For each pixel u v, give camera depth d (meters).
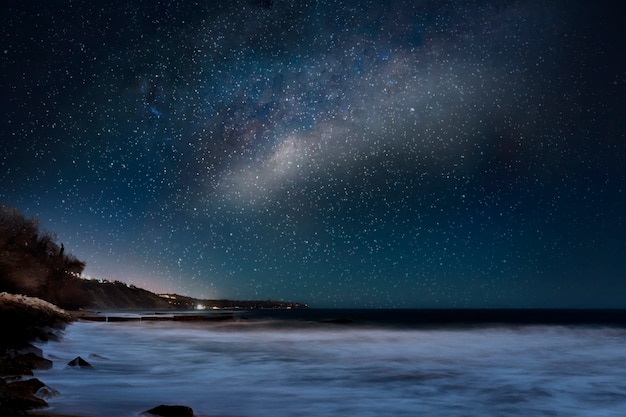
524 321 49.62
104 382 9.69
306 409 8.14
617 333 27.42
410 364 14.22
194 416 6.84
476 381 11.28
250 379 11.30
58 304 36.62
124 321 32.84
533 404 9.01
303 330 28.97
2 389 7.04
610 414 8.33
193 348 18.02
